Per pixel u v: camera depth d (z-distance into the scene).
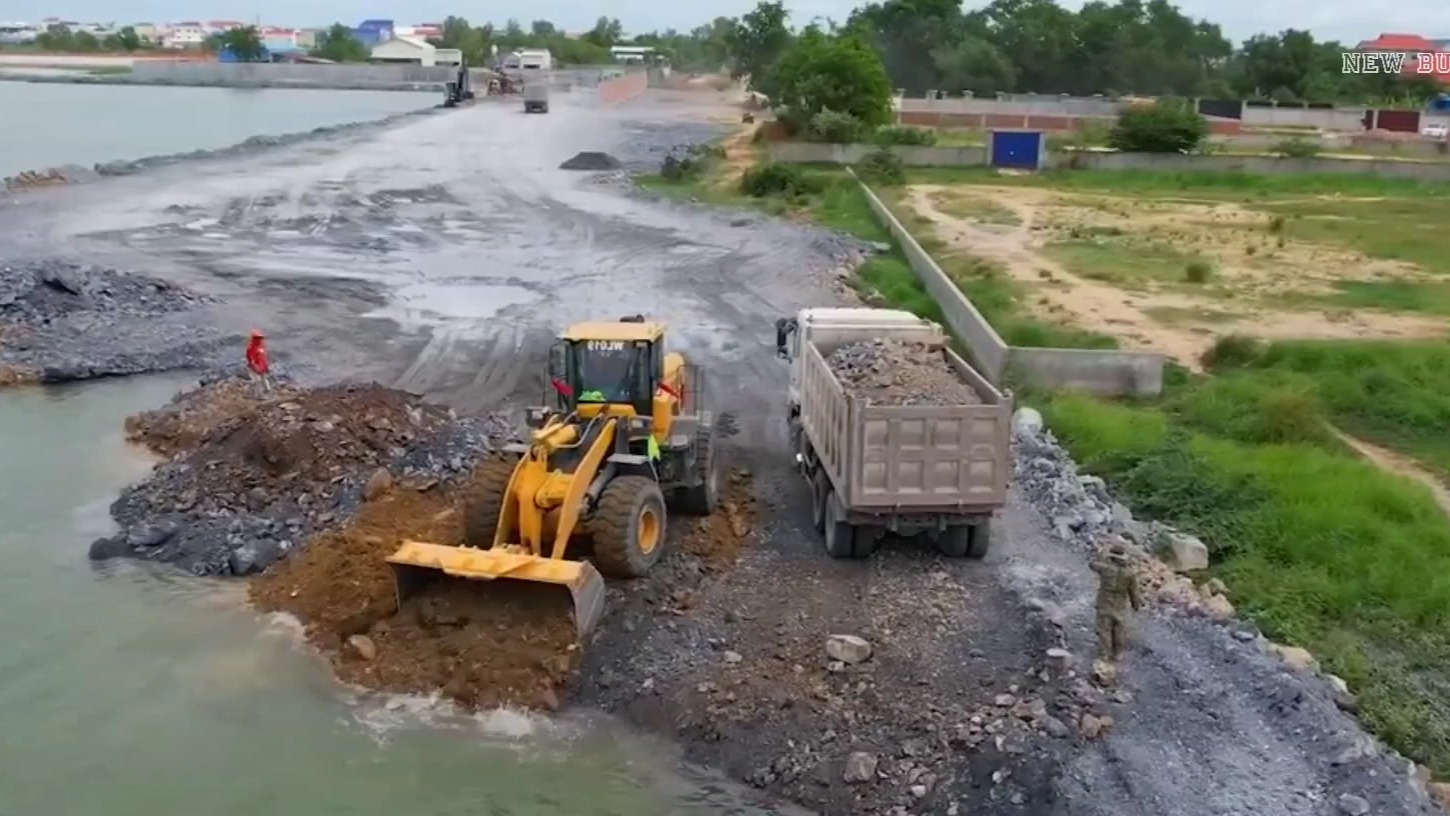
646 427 14.02
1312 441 18.75
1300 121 85.38
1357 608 13.34
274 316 26.58
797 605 13.12
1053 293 29.22
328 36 198.75
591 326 14.74
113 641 12.96
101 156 60.59
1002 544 14.66
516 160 56.16
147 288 27.16
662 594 13.28
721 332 26.16
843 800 10.30
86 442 19.16
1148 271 32.16
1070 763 10.21
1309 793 10.00
